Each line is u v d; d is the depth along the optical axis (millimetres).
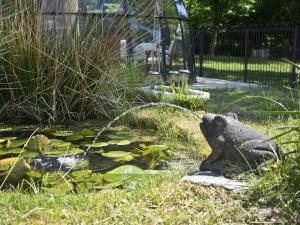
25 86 5598
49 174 3566
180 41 9422
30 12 5508
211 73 13734
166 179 3152
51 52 5555
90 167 3906
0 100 5645
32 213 2627
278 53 14172
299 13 22266
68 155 4207
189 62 10094
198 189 2840
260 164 3014
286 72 12133
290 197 2656
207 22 25859
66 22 5660
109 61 5820
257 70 14148
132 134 5012
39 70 5531
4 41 5402
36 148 4266
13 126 5340
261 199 2674
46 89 5539
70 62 5641
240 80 11969
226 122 3158
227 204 2656
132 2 6102
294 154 3230
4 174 3443
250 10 25266
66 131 5059
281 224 2432
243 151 3039
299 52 11469
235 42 16422
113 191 2994
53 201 2797
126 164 3973
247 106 6844
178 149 4355
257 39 15352
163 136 4918
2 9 5559
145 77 6848
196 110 6211
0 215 2594
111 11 6230
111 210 2639
